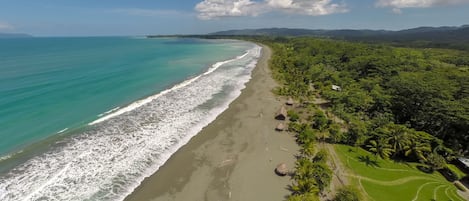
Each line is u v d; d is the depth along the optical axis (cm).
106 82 5934
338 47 12038
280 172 2736
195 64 9262
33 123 3594
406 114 4184
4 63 7962
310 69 7719
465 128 3366
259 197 2433
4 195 2277
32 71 6675
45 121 3681
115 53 12200
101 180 2559
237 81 6638
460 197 2589
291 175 2748
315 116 4078
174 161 2938
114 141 3281
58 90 5069
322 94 5469
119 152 3045
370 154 3241
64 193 2356
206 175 2722
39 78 5894
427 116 3788
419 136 3244
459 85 4731
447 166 2952
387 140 3269
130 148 3144
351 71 7244
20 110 3969
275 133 3709
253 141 3462
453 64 9888
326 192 2491
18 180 2472
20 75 6119
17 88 5016
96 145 3162
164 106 4572
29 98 4497
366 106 4394
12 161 2747
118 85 5747
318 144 3425
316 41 15712
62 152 2970
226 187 2552
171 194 2434
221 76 7206
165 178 2645
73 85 5497
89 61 8919
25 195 2297
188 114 4269
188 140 3419
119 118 3972
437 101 3819
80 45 18350
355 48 11031
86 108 4266
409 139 3225
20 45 17888
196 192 2472
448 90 4338
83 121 3778
